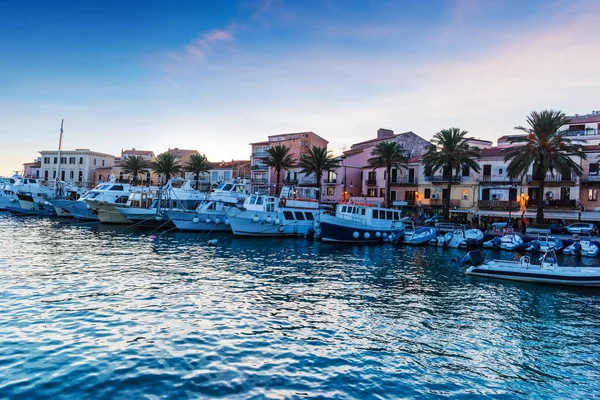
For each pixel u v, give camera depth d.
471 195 61.25
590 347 14.19
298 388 10.30
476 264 27.25
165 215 47.72
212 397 9.65
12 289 18.17
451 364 12.35
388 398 10.09
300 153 85.62
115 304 16.55
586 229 44.09
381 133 86.12
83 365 10.91
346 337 14.12
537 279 24.20
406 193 69.81
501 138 67.75
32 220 55.75
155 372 10.73
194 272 23.80
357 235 43.00
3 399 9.12
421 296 20.45
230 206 46.34
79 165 111.88
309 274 24.88
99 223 53.66
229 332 13.98
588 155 52.44
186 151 108.12
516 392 10.81
